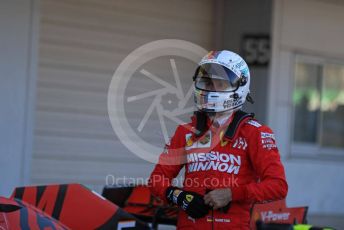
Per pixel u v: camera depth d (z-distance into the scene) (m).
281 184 13.12
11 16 26.59
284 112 32.91
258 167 13.37
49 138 28.92
